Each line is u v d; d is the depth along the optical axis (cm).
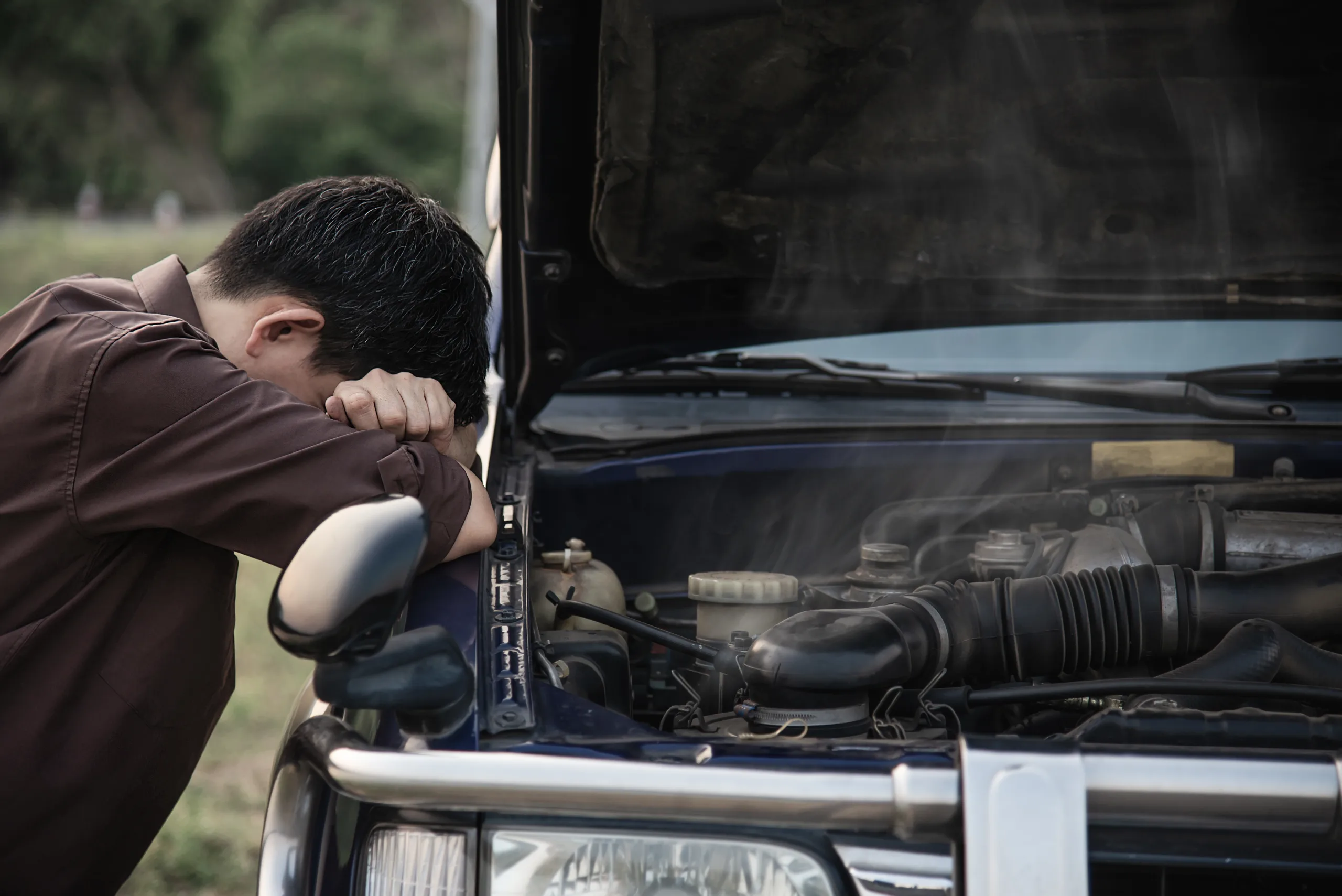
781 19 187
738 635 170
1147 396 240
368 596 109
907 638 156
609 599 191
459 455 176
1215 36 193
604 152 201
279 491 139
